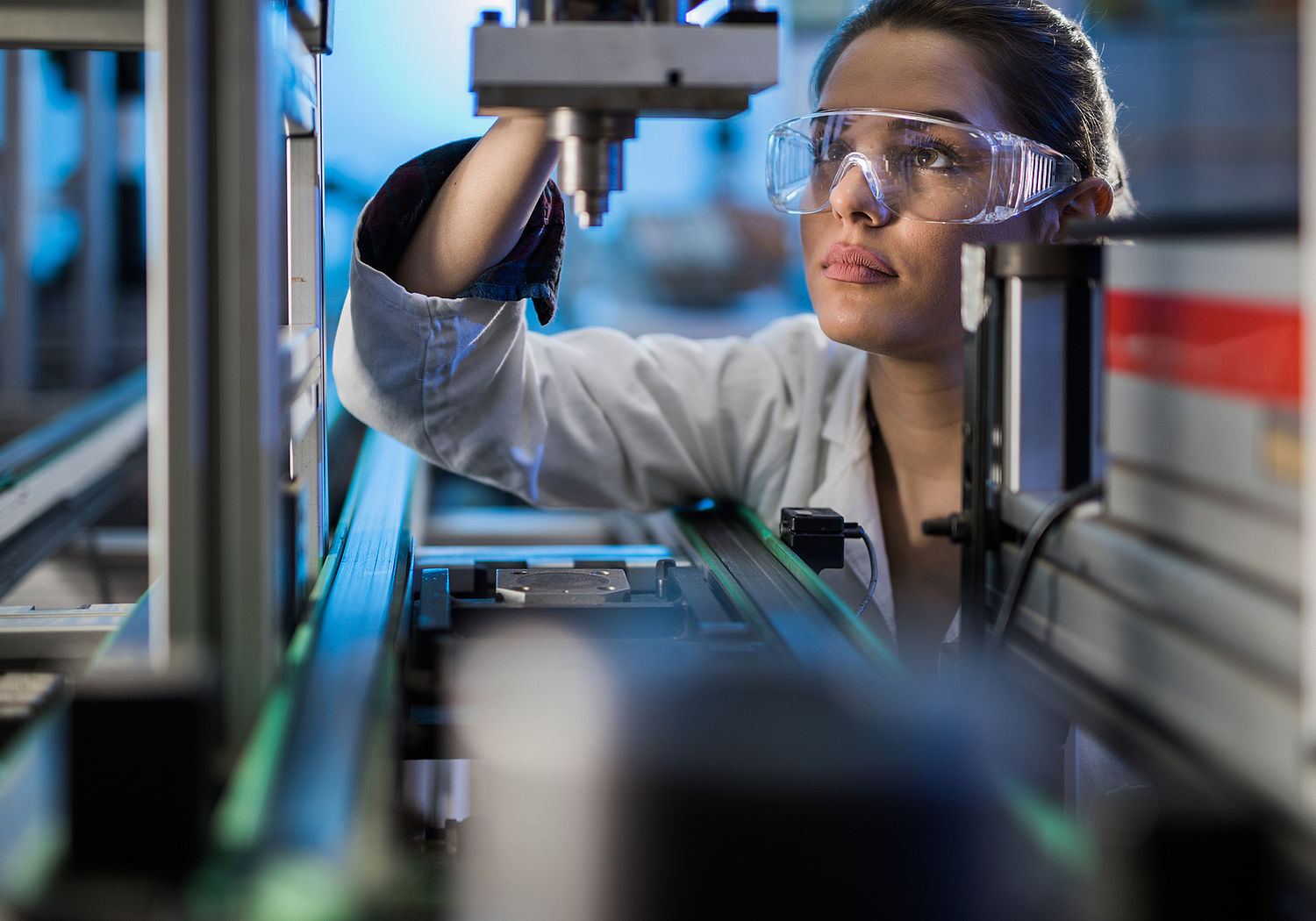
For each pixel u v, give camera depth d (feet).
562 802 1.69
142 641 1.90
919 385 4.07
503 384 3.92
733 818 1.63
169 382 1.74
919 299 3.67
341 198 6.34
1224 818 1.52
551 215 3.57
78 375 12.05
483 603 2.93
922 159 3.51
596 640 2.76
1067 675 2.20
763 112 12.71
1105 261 2.21
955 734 1.79
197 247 1.75
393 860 1.73
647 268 16.48
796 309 16.69
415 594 3.04
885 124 3.50
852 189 3.53
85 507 6.02
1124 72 11.75
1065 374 2.50
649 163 16.43
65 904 1.40
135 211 13.88
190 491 1.76
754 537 3.78
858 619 2.64
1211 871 1.49
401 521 3.54
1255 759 1.63
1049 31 4.03
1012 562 2.48
